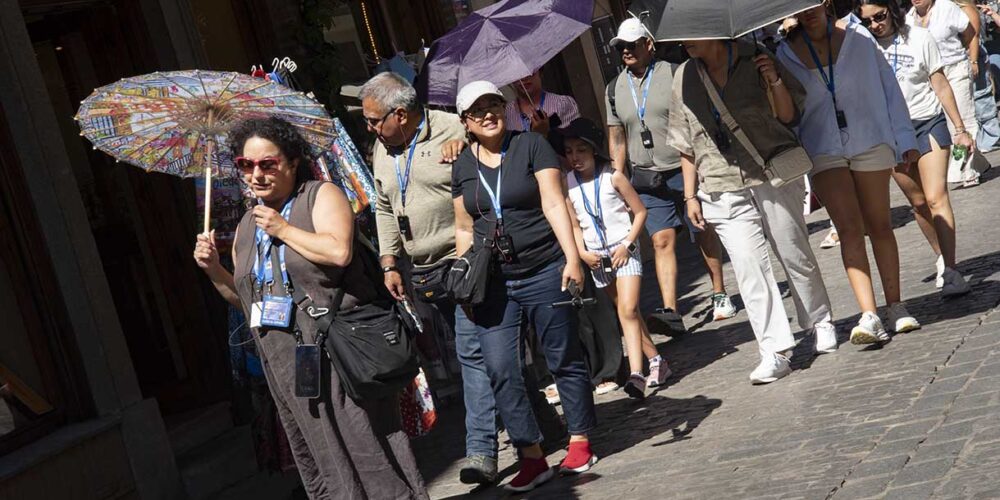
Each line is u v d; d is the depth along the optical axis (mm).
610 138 10062
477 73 8117
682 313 10688
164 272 9047
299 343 5258
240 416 8898
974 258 9070
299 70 10227
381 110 6980
